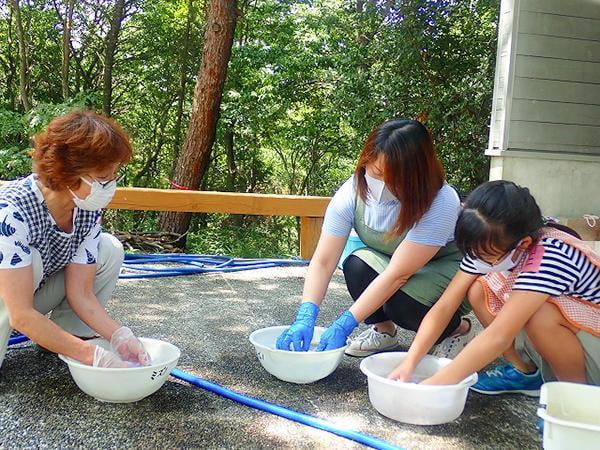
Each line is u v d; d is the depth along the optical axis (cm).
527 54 466
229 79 1021
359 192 203
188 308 289
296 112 1081
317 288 211
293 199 411
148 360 182
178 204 397
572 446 136
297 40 1038
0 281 162
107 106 1008
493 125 476
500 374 195
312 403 182
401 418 169
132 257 407
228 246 904
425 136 189
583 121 486
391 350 229
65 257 186
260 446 154
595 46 480
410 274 198
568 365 173
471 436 164
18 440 151
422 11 774
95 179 163
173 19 1029
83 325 206
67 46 960
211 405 177
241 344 237
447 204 194
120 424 161
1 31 1025
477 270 182
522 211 159
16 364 201
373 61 847
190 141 682
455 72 785
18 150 833
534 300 164
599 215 481
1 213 163
